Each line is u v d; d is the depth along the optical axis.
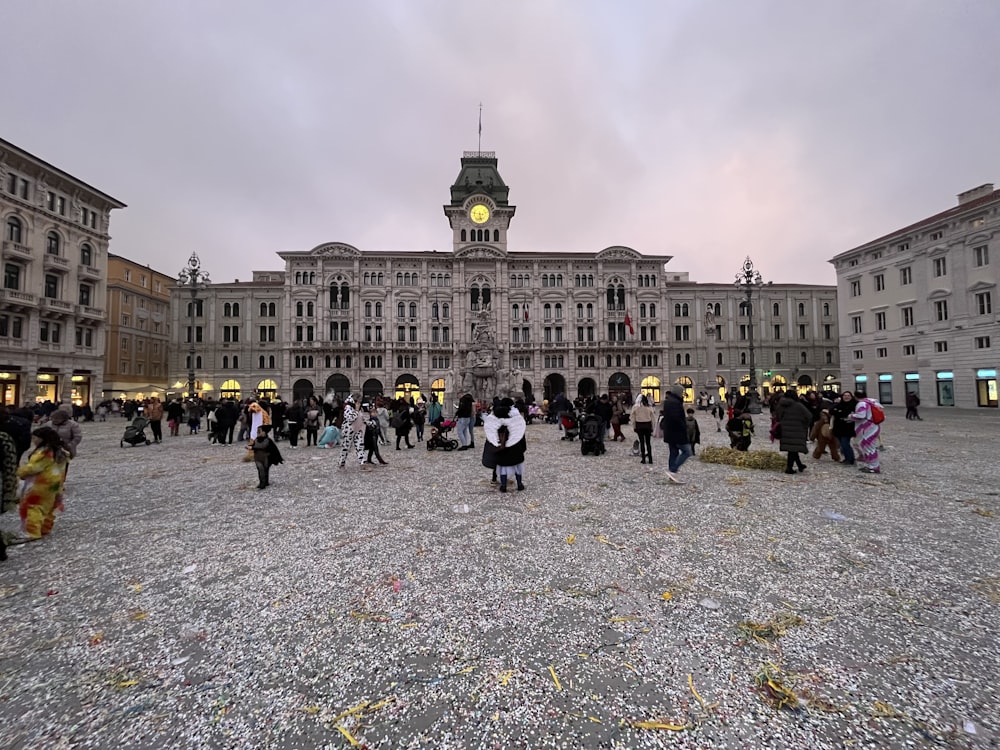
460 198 74.12
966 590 4.75
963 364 39.72
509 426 9.62
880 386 47.47
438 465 13.53
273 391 64.12
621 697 3.23
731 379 68.25
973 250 39.16
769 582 5.01
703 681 3.38
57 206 42.16
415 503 8.73
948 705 3.08
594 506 8.33
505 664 3.61
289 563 5.73
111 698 3.25
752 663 3.58
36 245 39.91
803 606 4.46
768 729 2.91
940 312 41.81
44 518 6.87
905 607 4.42
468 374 39.00
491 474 11.91
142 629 4.18
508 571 5.39
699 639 3.92
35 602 4.71
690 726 2.95
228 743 2.83
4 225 37.50
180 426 31.14
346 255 65.00
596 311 67.94
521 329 67.19
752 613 4.34
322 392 63.47
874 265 48.06
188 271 33.91
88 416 39.81
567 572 5.35
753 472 11.59
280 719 3.04
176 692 3.31
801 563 5.53
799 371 69.19
